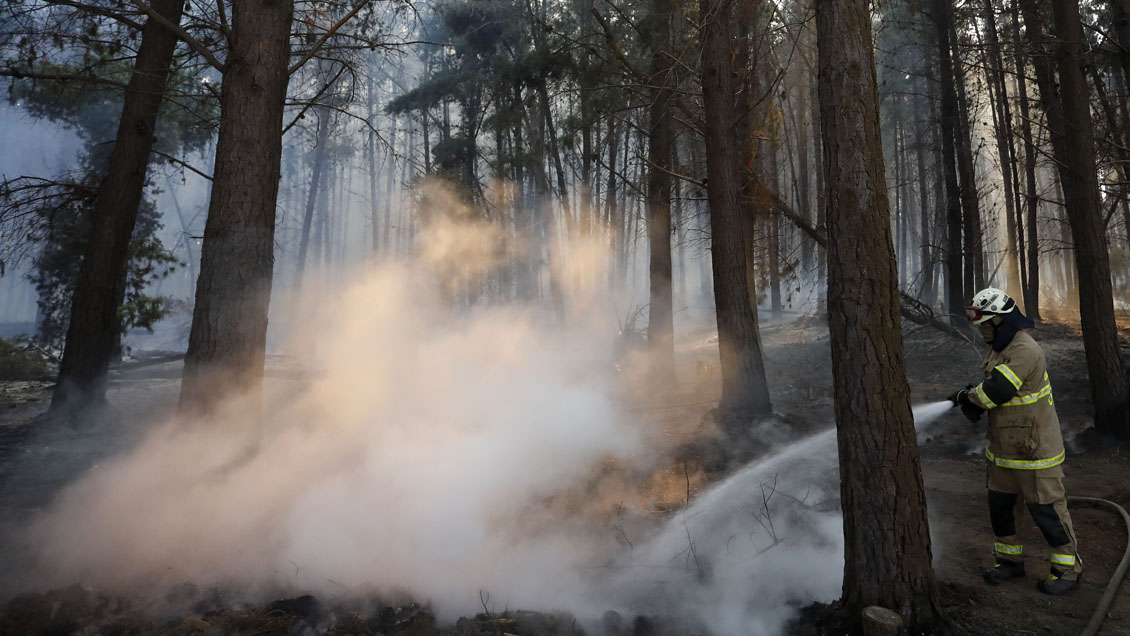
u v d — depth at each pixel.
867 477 3.37
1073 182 7.31
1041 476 3.81
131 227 9.23
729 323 8.66
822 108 3.61
